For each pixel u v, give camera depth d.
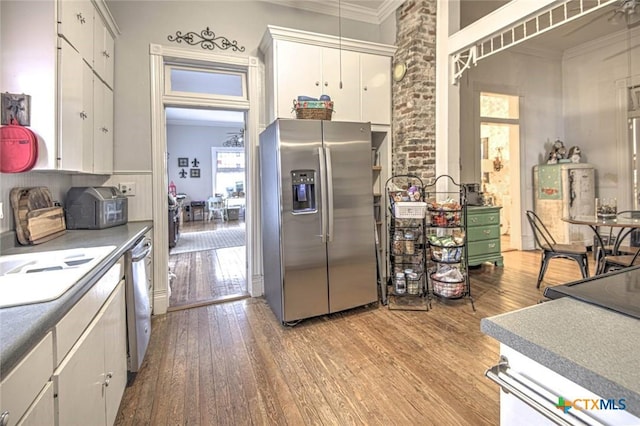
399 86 3.54
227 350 2.30
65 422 0.97
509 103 5.27
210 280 4.02
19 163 1.66
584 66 5.24
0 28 1.68
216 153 10.36
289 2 3.47
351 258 2.90
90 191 2.35
